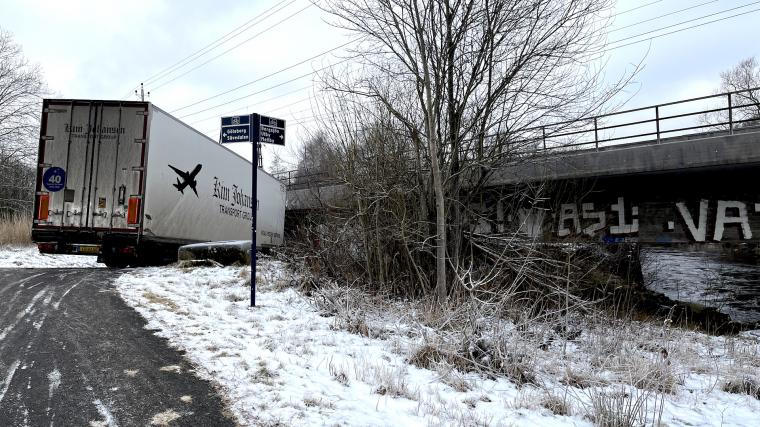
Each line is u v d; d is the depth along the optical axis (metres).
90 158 11.73
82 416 3.53
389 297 9.54
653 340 8.03
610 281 12.71
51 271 11.43
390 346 6.13
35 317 6.34
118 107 11.82
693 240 13.62
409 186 10.62
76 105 11.76
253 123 7.61
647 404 4.88
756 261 19.28
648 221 14.16
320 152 11.66
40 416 3.48
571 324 8.26
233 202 16.97
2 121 33.78
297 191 14.37
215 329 6.16
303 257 10.45
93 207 11.63
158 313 6.93
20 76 34.22
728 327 12.62
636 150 12.86
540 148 11.05
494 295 7.90
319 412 3.82
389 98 10.84
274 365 4.86
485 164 10.30
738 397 5.67
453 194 10.48
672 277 19.33
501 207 11.45
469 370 5.52
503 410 4.33
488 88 10.10
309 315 7.55
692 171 12.64
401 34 9.39
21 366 4.48
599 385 5.32
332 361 5.18
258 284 9.80
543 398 4.71
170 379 4.35
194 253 12.36
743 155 11.70
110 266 13.26
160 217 12.50
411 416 3.93
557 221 13.64
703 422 4.64
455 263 10.15
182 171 13.52
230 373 4.56
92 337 5.53
